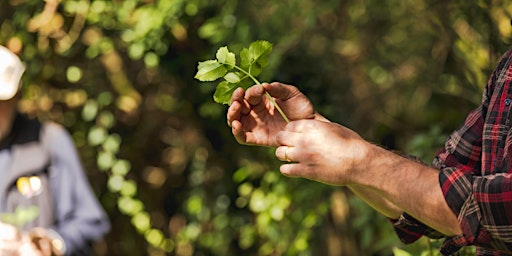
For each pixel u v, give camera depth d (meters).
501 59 2.04
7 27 5.65
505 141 1.91
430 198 1.77
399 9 5.48
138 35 5.41
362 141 1.82
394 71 5.76
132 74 6.10
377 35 5.67
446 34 5.16
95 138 5.93
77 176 3.69
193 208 6.18
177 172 6.53
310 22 5.28
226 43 5.59
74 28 5.73
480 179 1.75
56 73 5.95
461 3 4.77
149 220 6.00
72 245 3.57
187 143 6.35
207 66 2.11
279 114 2.12
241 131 2.10
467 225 1.75
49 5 5.55
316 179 1.82
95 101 5.95
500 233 1.74
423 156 4.37
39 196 3.61
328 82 5.82
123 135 6.32
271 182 5.76
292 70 5.79
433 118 5.83
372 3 5.46
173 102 6.21
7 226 3.43
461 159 2.11
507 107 1.95
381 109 5.84
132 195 5.93
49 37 5.76
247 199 6.16
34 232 3.51
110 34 5.77
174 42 5.87
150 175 6.46
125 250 6.41
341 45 5.76
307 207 5.64
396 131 5.93
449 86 5.48
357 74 5.80
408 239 2.13
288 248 5.68
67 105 6.04
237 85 2.11
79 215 3.65
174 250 6.48
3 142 3.64
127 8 5.49
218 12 5.65
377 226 5.11
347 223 5.72
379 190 1.80
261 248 5.87
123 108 6.10
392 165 1.79
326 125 1.83
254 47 2.12
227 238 6.20
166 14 5.40
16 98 3.66
